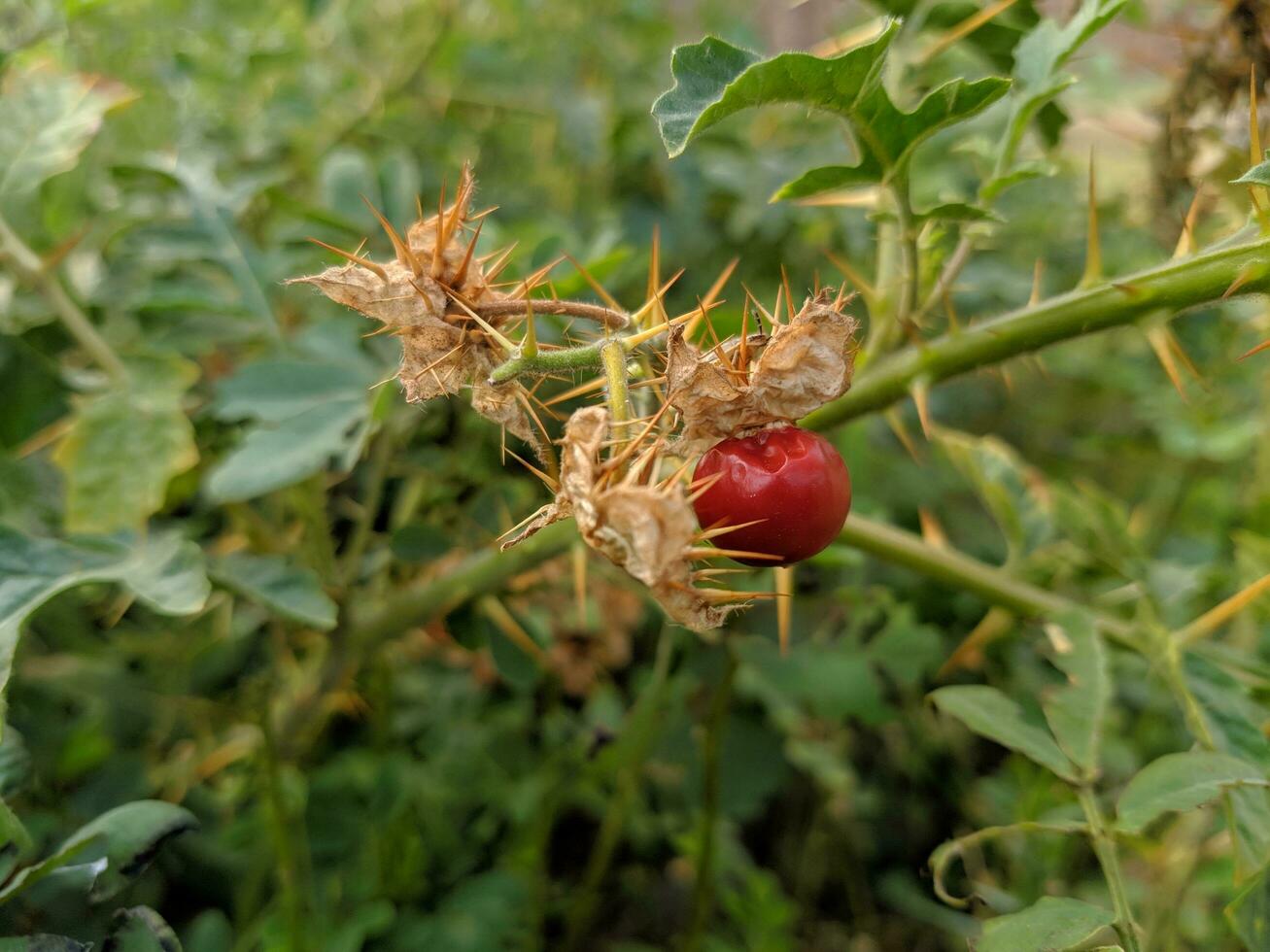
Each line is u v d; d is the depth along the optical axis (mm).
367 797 129
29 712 112
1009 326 83
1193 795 73
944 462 162
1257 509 125
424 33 180
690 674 130
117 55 153
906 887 150
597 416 59
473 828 138
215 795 125
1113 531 110
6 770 74
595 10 190
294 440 96
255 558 91
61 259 102
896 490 160
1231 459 160
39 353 115
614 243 125
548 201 182
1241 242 77
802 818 162
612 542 56
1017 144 87
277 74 164
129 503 98
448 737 141
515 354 68
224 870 123
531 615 130
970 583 103
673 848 153
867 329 137
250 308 111
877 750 165
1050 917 67
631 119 170
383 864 125
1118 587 120
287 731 111
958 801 150
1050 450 191
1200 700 91
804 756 143
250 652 123
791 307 70
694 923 127
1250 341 149
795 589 130
